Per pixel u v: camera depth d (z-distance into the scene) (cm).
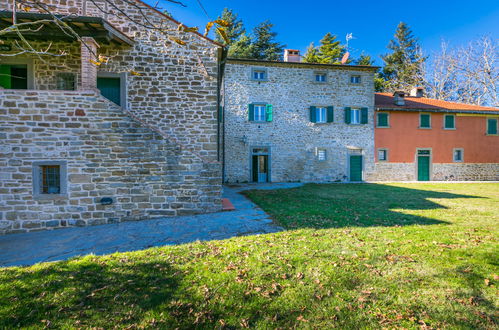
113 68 763
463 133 1875
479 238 458
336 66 1669
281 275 320
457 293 280
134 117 640
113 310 255
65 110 601
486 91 2369
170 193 660
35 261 386
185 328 231
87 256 388
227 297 275
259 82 1616
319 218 627
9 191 575
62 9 729
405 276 316
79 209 608
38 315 247
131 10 768
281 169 1644
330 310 254
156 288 292
